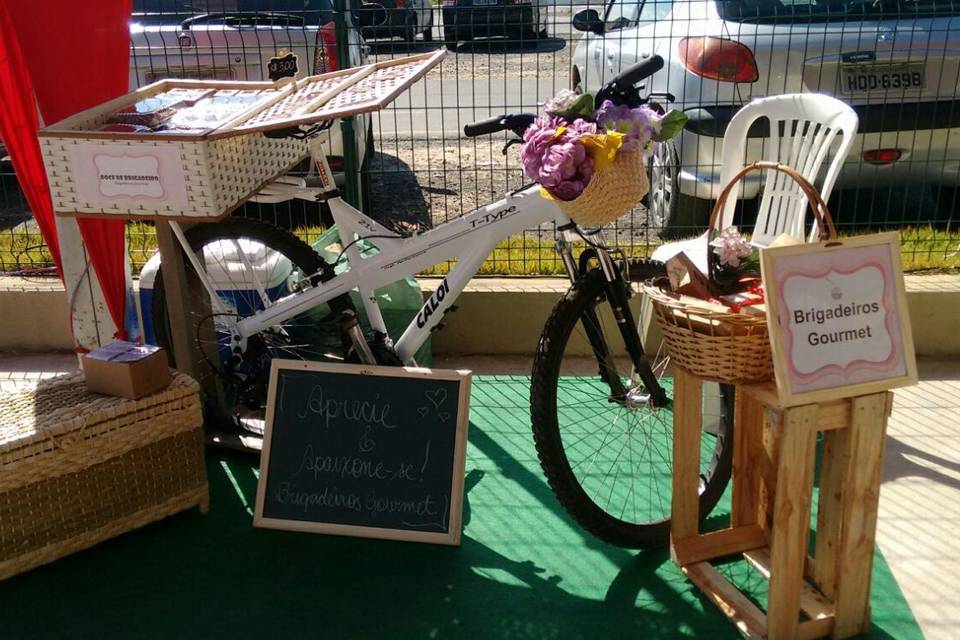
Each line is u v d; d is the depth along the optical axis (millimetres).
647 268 2838
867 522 2240
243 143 2609
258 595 2559
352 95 2654
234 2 4750
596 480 3078
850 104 4285
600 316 3053
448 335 4094
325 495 2805
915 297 3838
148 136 2389
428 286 4078
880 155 4344
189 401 2818
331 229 3400
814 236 2283
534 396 2553
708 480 2795
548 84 7336
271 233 3213
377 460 2791
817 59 4238
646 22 4617
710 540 2652
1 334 4168
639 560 2686
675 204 4566
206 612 2494
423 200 5781
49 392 2768
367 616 2465
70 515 2652
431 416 2775
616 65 5262
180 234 3068
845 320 2086
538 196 2652
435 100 7809
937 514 2824
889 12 4301
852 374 2102
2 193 6254
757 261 2258
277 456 2850
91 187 2486
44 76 2756
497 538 2797
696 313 2158
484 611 2475
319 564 2686
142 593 2578
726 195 2254
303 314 3270
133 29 4672
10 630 2447
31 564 2611
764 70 4254
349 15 4559
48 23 2721
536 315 4043
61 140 2451
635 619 2436
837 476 2301
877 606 2441
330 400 2840
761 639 2299
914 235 4469
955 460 3117
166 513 2852
